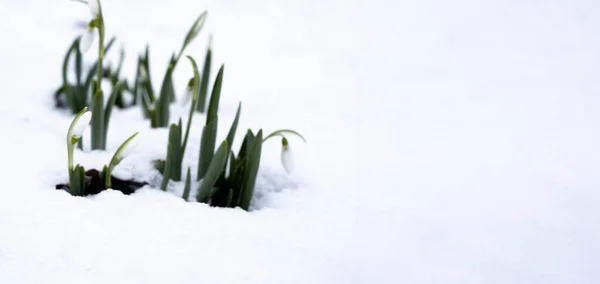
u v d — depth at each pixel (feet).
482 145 3.30
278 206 2.87
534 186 3.05
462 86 3.79
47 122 3.20
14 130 2.99
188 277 2.56
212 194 2.88
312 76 3.88
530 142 3.32
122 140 3.08
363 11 5.15
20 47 3.78
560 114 3.52
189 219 2.72
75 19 4.34
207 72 3.34
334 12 5.15
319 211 2.86
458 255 2.74
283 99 3.61
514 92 3.71
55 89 3.46
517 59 4.03
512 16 4.81
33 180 2.78
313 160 3.14
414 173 3.10
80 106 3.27
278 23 4.85
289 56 4.17
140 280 2.54
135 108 3.42
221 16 4.90
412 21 4.88
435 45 4.39
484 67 3.96
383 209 2.89
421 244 2.76
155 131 3.16
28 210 2.67
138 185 2.89
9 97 3.35
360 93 3.72
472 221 2.87
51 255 2.57
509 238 2.81
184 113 3.38
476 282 2.65
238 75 3.82
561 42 4.26
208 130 2.85
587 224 2.88
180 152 2.89
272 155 3.14
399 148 3.26
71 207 2.70
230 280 2.57
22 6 4.43
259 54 4.16
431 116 3.52
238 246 2.66
